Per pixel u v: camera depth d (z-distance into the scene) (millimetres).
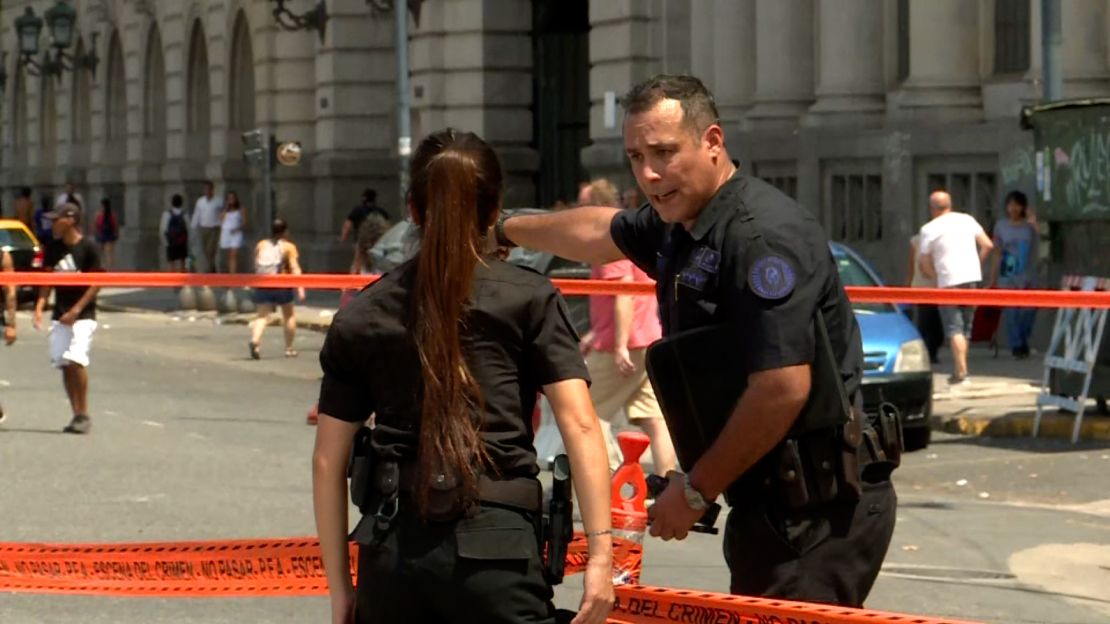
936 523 14617
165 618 10953
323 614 11125
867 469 6395
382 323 5688
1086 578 12430
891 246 30188
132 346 33562
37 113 80312
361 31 49531
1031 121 21234
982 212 28969
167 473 16906
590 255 6895
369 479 5711
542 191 44031
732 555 6516
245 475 16844
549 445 16062
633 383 14961
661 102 6082
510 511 5629
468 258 5648
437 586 5574
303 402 23906
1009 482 16875
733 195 6137
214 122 59875
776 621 6344
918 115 29859
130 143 68938
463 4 43219
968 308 25375
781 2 33469
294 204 52625
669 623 6965
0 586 9289
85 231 74750
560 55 43781
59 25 65125
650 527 6328
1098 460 18109
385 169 49656
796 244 6012
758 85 34156
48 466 17297
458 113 43625
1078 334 19406
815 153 31797
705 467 6098
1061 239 21078
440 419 5586
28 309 44844
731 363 6062
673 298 6258
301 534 13688
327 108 49969
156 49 67312
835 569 6340
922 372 19047
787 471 6238
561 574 5773
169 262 54062
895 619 6160
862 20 31734
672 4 37344
